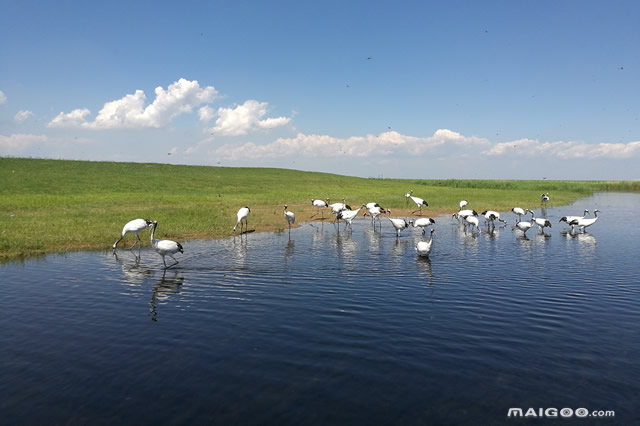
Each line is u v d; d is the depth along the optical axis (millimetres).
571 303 10438
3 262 14852
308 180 76250
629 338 8344
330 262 15016
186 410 5859
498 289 11617
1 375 6793
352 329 8695
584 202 48219
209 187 57844
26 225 21375
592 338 8328
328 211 34500
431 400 6137
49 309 9914
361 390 6375
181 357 7422
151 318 9328
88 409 5887
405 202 41531
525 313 9719
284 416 5738
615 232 23344
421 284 12102
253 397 6180
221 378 6699
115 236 19250
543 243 19484
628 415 5820
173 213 27500
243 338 8227
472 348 7832
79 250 17000
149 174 65062
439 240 20359
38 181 49750
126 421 5621
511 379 6738
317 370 6965
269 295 10984
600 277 12969
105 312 9719
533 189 76000
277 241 19734
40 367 7055
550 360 7383
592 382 6668
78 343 8008
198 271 13594
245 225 24281
